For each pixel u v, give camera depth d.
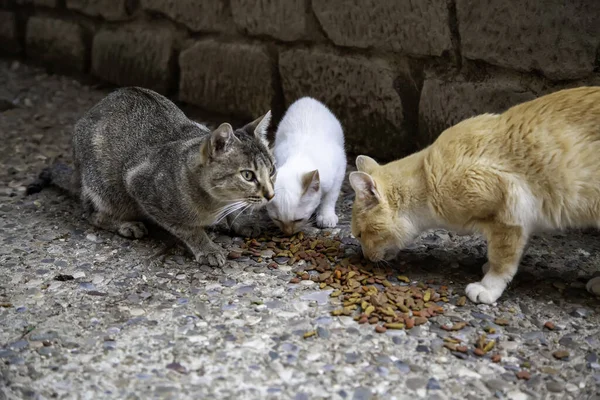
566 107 1.52
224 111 2.18
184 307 1.56
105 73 2.43
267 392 1.41
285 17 2.00
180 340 1.49
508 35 1.72
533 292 1.57
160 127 1.75
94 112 1.78
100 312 1.55
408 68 1.88
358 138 1.97
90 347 1.48
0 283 1.61
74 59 2.56
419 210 1.59
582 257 1.64
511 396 1.41
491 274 1.55
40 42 2.69
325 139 1.82
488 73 1.78
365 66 1.92
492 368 1.44
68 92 2.44
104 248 1.71
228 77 2.14
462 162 1.54
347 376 1.43
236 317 1.53
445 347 1.47
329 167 1.77
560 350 1.46
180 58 2.23
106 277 1.63
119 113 1.76
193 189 1.64
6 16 2.81
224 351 1.47
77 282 1.62
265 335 1.50
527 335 1.49
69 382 1.43
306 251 1.68
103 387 1.42
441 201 1.55
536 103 1.54
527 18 1.69
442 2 1.79
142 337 1.50
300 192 1.71
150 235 1.75
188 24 2.20
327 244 1.71
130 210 1.76
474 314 1.53
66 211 1.83
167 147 1.69
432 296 1.56
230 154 1.62
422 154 1.61
